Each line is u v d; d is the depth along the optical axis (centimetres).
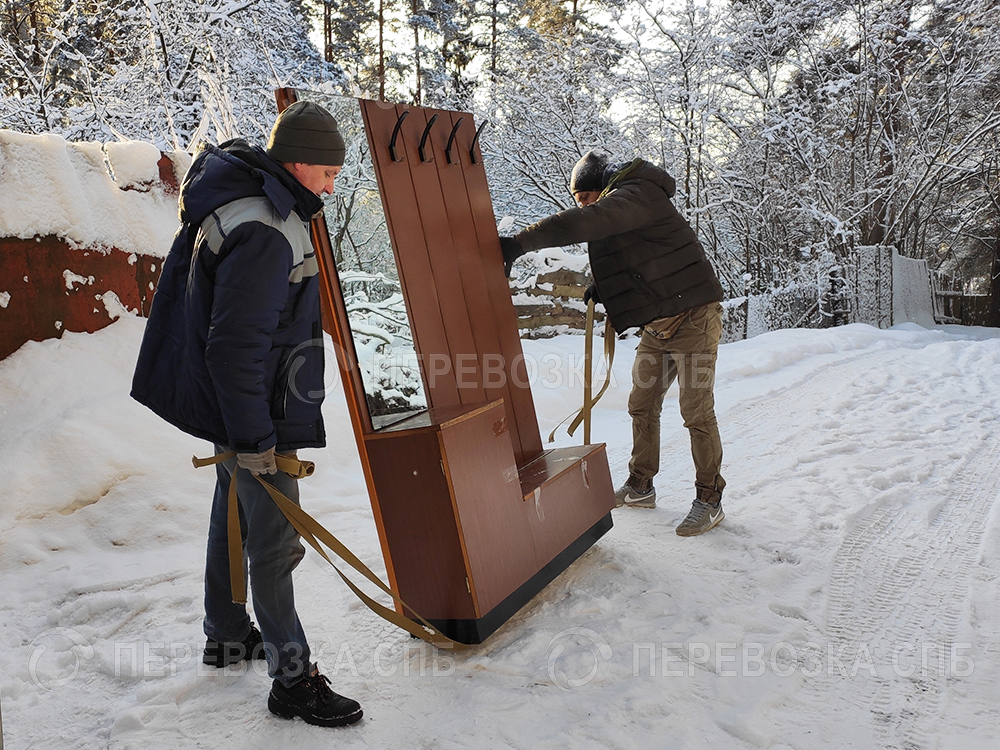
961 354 852
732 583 296
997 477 428
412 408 259
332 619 269
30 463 327
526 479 297
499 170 1198
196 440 384
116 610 273
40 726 209
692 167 1238
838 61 1360
